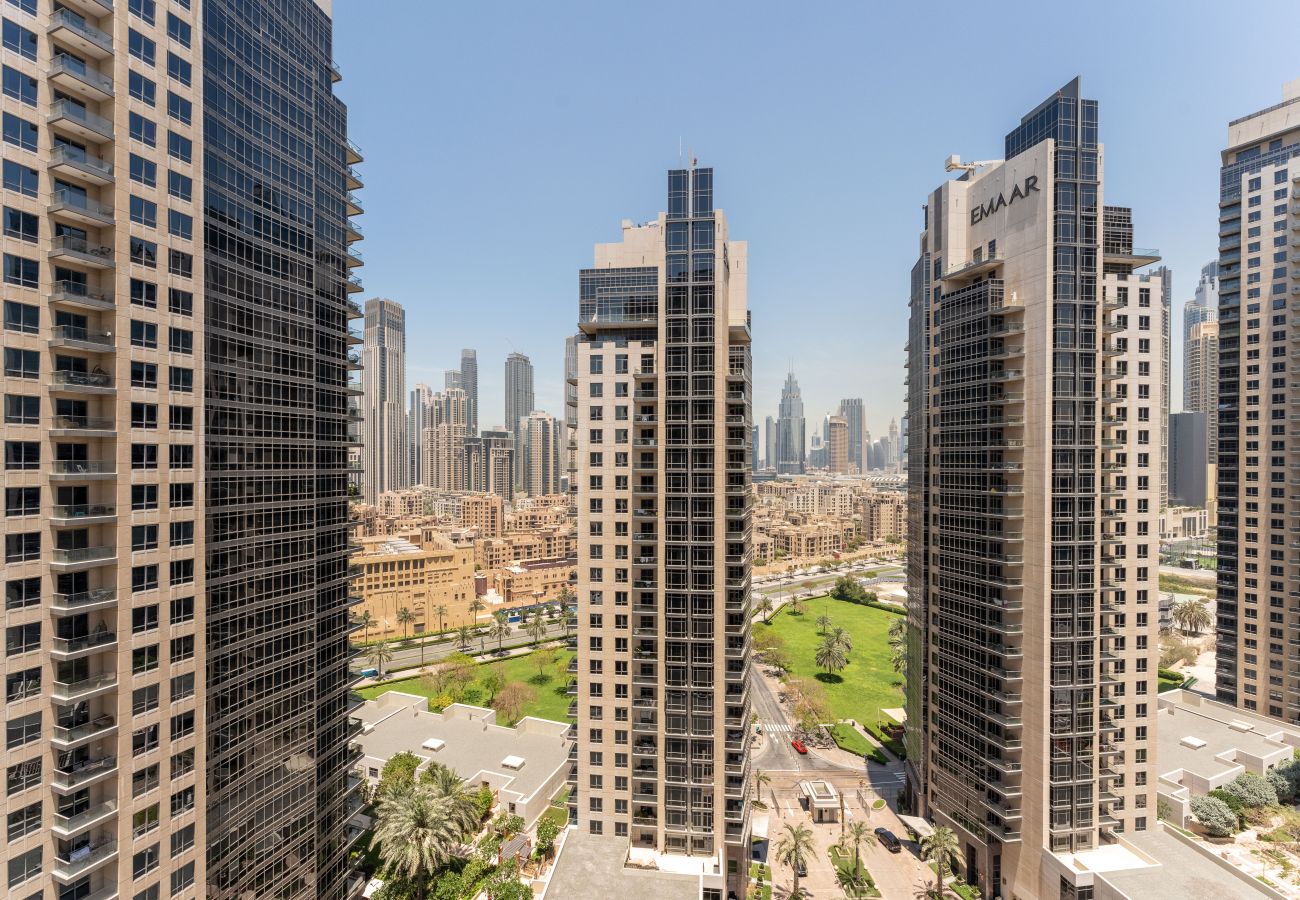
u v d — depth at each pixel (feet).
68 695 140.56
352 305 247.50
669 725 232.32
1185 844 228.84
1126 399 236.43
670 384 235.20
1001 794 239.50
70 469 142.61
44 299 141.49
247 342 188.34
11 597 135.44
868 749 392.27
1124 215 242.78
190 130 167.94
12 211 136.46
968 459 261.85
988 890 247.09
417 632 653.30
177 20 164.96
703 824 229.04
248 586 185.26
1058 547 230.07
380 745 349.82
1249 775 291.17
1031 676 234.79
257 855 186.19
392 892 234.79
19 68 138.00
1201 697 378.73
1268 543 363.15
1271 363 363.56
